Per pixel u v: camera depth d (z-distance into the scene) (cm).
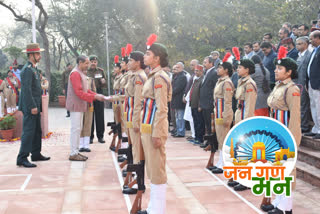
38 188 447
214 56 815
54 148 713
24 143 553
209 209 377
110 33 2533
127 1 1886
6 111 1222
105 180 484
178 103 841
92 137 766
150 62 325
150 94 322
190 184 465
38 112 582
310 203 396
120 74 659
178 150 689
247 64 443
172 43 1783
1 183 468
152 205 328
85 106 594
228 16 1611
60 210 374
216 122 503
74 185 460
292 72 343
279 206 349
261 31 1545
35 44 567
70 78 577
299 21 1385
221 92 491
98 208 379
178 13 1745
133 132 425
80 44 2256
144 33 1956
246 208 380
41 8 1930
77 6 2170
